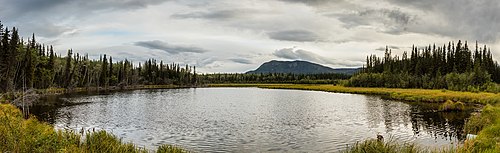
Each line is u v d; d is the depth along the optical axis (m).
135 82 154.50
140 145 27.98
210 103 69.50
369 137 31.73
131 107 59.00
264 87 167.25
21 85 82.00
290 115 48.72
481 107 56.59
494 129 25.14
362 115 48.16
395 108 57.28
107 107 58.12
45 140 16.09
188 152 25.22
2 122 18.97
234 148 27.28
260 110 55.75
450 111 51.72
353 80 144.50
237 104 67.56
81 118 43.97
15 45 82.06
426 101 70.62
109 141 20.39
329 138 31.30
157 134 32.94
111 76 139.62
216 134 33.06
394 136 32.00
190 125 38.66
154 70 176.00
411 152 19.36
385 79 132.00
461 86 98.81
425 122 40.81
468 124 34.72
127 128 36.47
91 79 123.94
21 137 16.23
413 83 119.88
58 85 109.25
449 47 125.94
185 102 71.50
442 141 29.41
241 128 36.66
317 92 118.81
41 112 49.19
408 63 142.62
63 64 121.69
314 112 52.53
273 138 31.20
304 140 30.39
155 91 118.06
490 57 122.94
